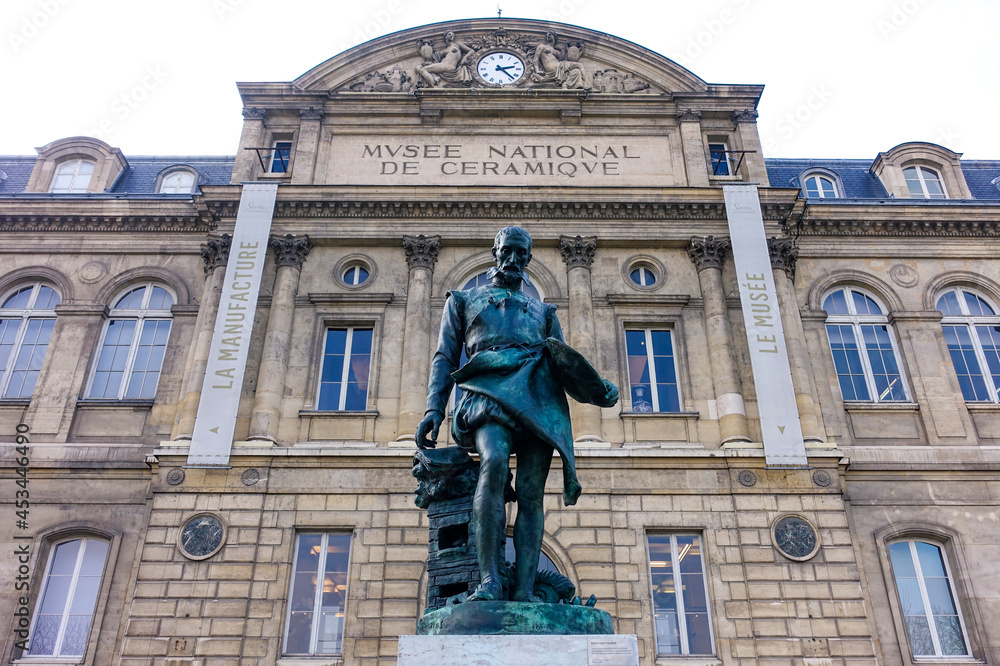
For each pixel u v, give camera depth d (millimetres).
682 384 21438
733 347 21781
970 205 24562
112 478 20469
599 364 21594
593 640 4340
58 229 24500
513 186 23656
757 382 20609
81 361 22312
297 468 19562
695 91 25984
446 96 25609
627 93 26031
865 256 24328
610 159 25078
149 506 19906
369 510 19125
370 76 26500
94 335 22781
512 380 5480
